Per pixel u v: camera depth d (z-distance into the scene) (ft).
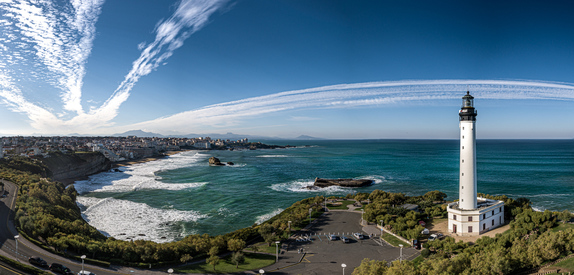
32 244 199.00
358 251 216.54
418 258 200.23
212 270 185.68
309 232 261.24
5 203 287.07
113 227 301.84
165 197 442.09
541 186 509.35
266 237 231.30
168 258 198.18
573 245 160.76
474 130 238.89
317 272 182.91
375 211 279.28
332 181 550.77
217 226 313.32
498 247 179.42
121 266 185.57
